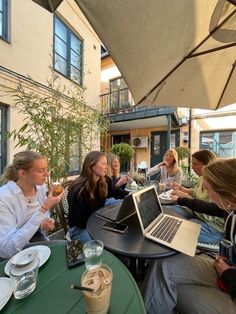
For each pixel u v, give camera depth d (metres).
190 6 0.90
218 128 7.32
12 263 0.89
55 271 0.88
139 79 1.29
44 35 4.12
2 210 1.23
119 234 1.27
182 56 1.25
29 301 0.72
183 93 1.63
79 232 1.79
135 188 2.60
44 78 4.14
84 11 0.84
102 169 1.88
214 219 1.83
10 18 3.43
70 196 1.86
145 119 6.96
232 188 1.00
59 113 2.82
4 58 3.35
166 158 3.39
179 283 1.16
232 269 1.08
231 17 1.01
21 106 3.52
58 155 2.57
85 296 0.63
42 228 1.42
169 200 2.07
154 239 1.18
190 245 1.14
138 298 0.74
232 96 1.80
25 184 1.38
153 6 0.86
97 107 5.49
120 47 1.03
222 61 1.42
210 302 1.00
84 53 5.62
